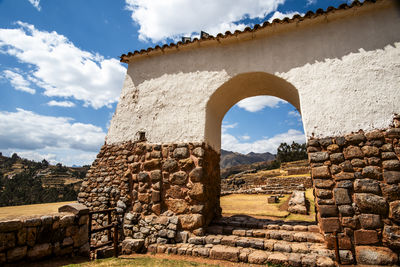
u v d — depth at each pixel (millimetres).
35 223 4012
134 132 6648
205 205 5578
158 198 5742
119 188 6289
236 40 6242
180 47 6715
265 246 4625
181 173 5766
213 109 6738
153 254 5113
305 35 5750
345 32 5465
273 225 5512
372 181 4410
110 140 6895
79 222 4734
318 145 4934
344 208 4414
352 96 5004
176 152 5969
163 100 6625
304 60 5574
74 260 4391
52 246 4211
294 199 9125
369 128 4719
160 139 6297
